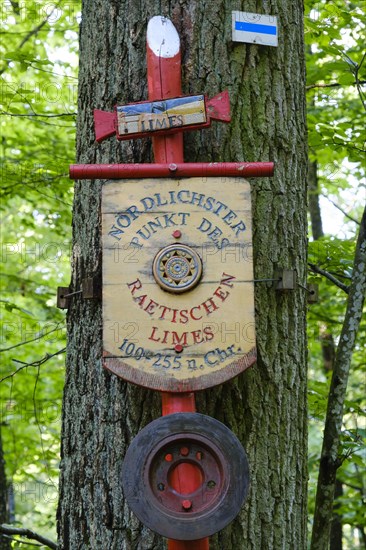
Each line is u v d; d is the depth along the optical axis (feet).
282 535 9.98
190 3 10.82
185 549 9.02
